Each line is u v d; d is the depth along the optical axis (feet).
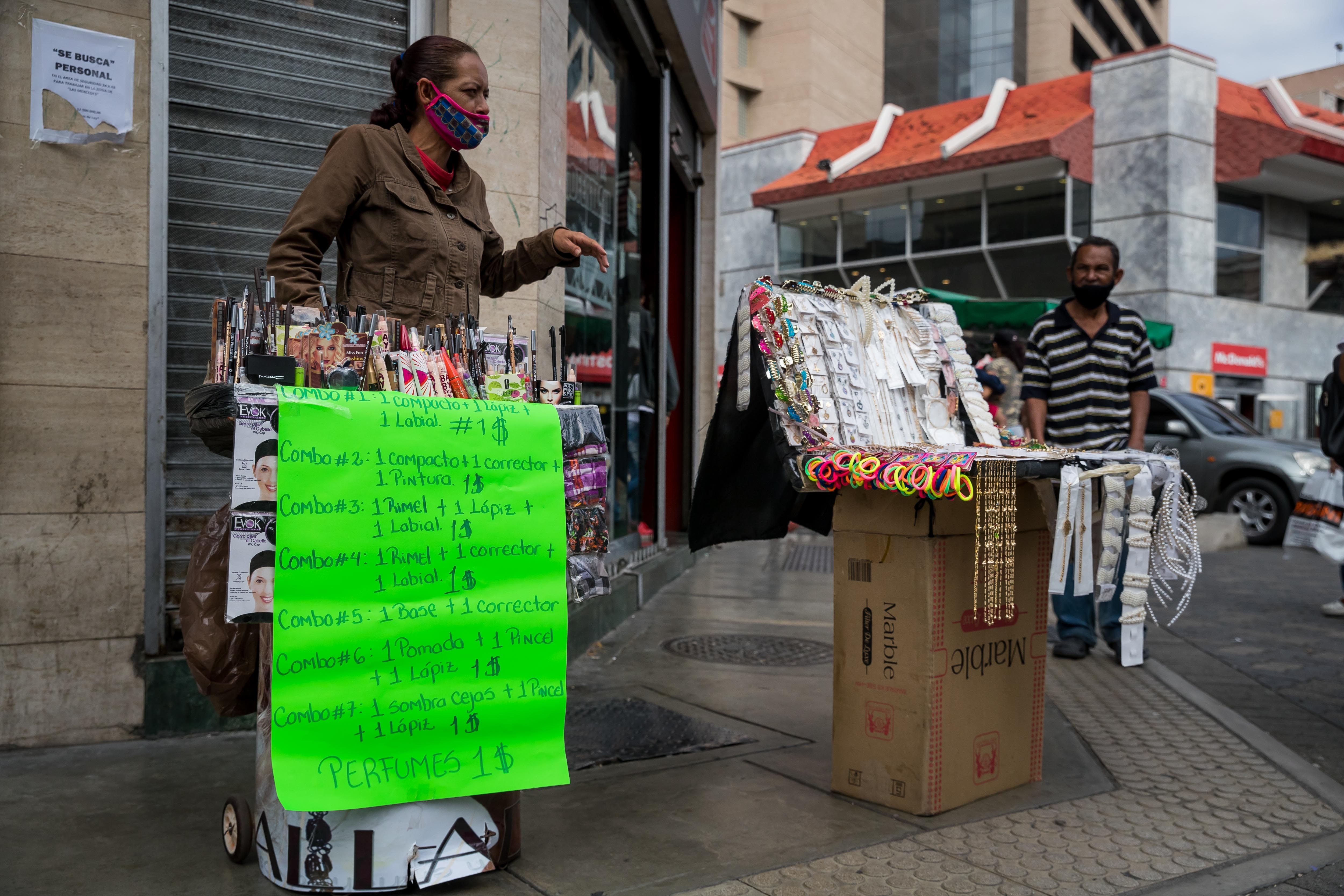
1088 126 58.29
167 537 11.30
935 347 10.53
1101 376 14.76
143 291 10.96
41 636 10.52
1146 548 8.75
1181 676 15.16
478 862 7.41
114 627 10.84
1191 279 57.36
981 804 9.44
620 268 21.38
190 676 11.14
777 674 14.37
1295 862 8.15
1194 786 10.05
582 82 18.22
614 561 19.80
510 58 13.61
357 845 6.97
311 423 6.63
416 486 7.00
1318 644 17.65
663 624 18.02
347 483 6.74
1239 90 61.77
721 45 30.32
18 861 7.72
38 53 10.42
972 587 9.30
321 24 12.45
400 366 7.16
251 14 11.98
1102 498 9.17
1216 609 21.40
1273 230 61.57
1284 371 61.82
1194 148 57.36
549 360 14.43
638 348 23.04
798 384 8.80
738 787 9.75
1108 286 14.52
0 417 10.26
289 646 6.51
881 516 9.23
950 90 134.00
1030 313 35.01
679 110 26.78
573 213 17.62
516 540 7.39
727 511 10.50
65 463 10.59
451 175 8.32
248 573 6.46
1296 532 20.76
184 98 11.54
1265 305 61.00
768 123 108.47
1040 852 8.27
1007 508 8.35
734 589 22.45
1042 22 131.13
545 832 8.55
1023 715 10.02
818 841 8.42
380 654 6.82
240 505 6.43
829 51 110.01
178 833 8.34
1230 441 34.53
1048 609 10.26
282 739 6.50
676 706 12.59
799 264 70.33
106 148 10.76
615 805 9.21
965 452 8.69
